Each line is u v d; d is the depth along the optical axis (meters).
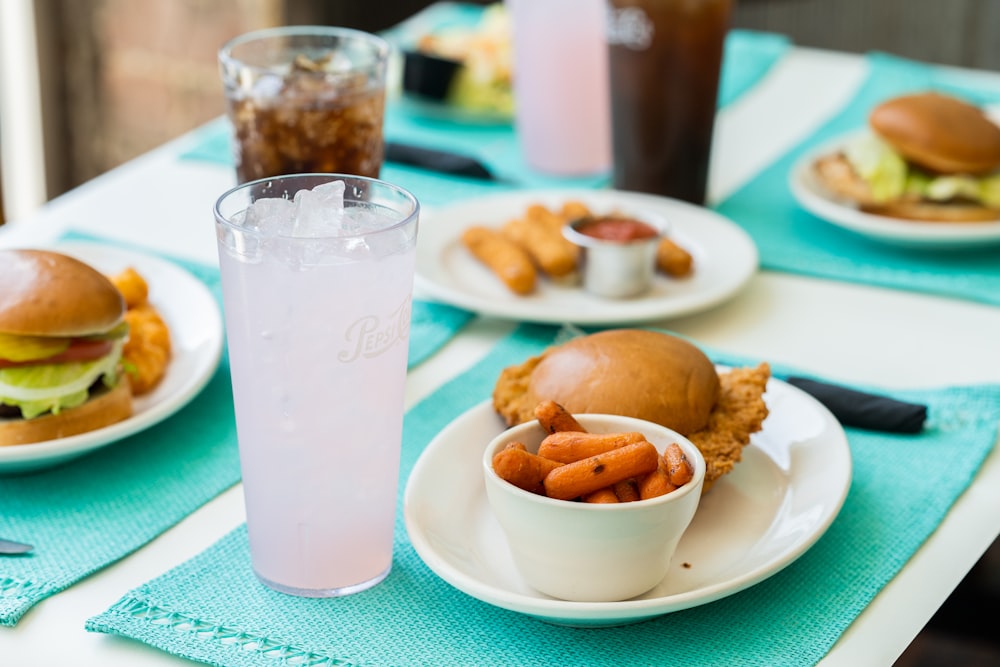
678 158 1.49
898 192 1.44
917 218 1.44
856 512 1.08
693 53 1.45
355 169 1.30
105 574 1.03
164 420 1.17
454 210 1.45
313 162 1.29
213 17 2.90
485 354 1.27
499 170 1.62
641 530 0.97
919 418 1.16
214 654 0.97
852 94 1.90
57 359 1.10
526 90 1.58
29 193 3.06
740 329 1.31
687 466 0.98
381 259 0.96
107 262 1.31
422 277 1.33
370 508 1.00
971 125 1.44
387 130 1.75
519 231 1.38
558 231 1.38
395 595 1.01
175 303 1.28
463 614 1.00
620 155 1.51
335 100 1.28
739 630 0.99
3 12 2.88
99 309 1.11
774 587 1.02
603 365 1.08
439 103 1.77
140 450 1.14
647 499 0.97
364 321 0.96
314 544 1.00
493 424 1.11
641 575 0.98
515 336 1.29
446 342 1.29
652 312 1.28
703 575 1.02
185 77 2.96
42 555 1.04
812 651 0.98
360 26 3.19
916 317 1.33
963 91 1.87
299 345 0.96
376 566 1.02
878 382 1.24
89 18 2.94
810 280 1.40
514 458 0.98
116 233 1.44
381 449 1.00
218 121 1.82
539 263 1.36
